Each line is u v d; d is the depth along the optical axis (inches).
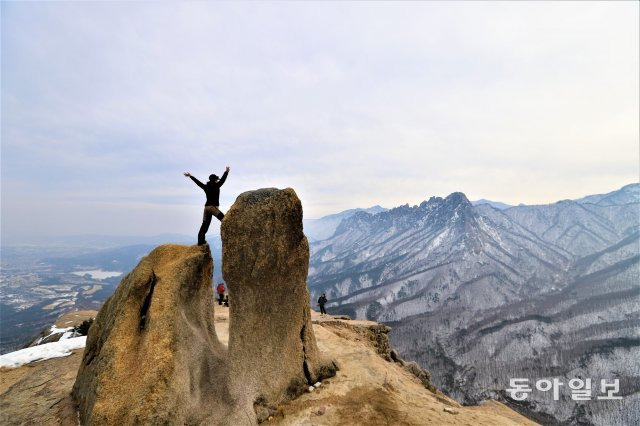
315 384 469.7
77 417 393.4
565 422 4328.3
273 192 456.4
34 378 504.7
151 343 356.5
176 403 337.7
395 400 447.5
